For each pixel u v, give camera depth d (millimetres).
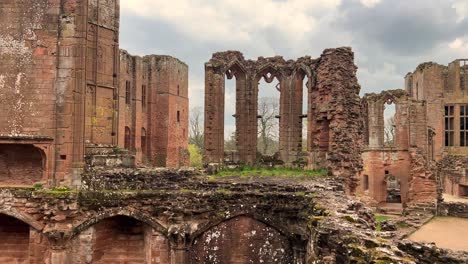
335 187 23406
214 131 32250
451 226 32812
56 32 26016
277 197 21828
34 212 22641
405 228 31641
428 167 42156
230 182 24016
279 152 33062
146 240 23328
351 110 28859
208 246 22375
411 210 39000
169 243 22312
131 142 56812
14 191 22781
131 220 23781
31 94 25891
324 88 29547
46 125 25797
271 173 28844
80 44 25984
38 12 26078
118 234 23797
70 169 25422
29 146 26141
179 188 24031
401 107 43969
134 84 57156
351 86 29016
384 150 43750
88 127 26688
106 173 24547
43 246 22703
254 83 33406
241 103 33438
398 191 51844
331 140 28781
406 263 9281
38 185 24547
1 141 24812
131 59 56750
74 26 26000
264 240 22047
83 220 22578
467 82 58125
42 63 25969
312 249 14938
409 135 43125
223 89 32719
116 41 28875
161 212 22531
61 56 25938
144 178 24484
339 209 16078
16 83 25969
